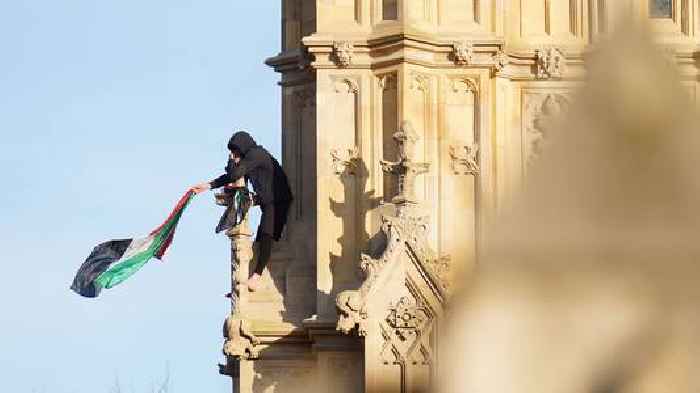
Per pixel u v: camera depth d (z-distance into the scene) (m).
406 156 116.06
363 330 114.25
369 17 121.38
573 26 124.75
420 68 120.81
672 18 123.62
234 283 120.69
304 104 126.12
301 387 120.81
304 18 126.81
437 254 119.31
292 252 123.62
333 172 121.06
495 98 122.75
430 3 121.81
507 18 124.06
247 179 122.19
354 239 120.56
